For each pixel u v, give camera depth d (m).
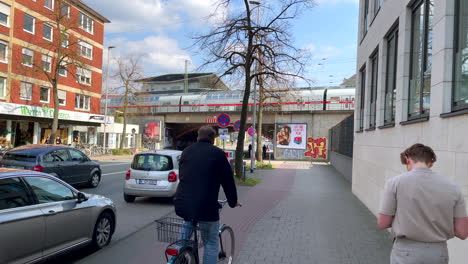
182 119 46.69
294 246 5.59
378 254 5.23
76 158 11.45
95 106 34.84
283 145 36.19
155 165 9.28
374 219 7.74
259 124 26.09
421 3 6.05
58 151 10.74
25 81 26.42
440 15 4.78
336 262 4.86
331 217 7.89
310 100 35.66
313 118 35.44
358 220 7.61
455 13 4.54
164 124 48.34
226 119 14.12
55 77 22.28
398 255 2.52
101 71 35.59
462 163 3.97
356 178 11.38
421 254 2.41
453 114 4.16
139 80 36.69
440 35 4.75
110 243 5.62
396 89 7.01
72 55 22.92
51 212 4.26
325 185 14.41
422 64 5.74
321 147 34.91
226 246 4.26
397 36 7.61
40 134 28.55
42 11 27.55
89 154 31.19
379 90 8.59
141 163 9.37
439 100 4.69
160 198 10.26
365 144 9.93
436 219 2.40
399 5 7.08
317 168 24.50
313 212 8.46
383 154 7.70
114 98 48.12
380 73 8.56
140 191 9.15
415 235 2.43
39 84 27.59
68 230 4.54
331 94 35.16
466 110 3.89
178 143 56.72
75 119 30.86
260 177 17.47
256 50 14.80
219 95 43.09
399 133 6.57
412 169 2.61
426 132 5.15
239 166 14.66
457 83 4.43
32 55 26.97
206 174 3.41
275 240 5.93
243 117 14.70
